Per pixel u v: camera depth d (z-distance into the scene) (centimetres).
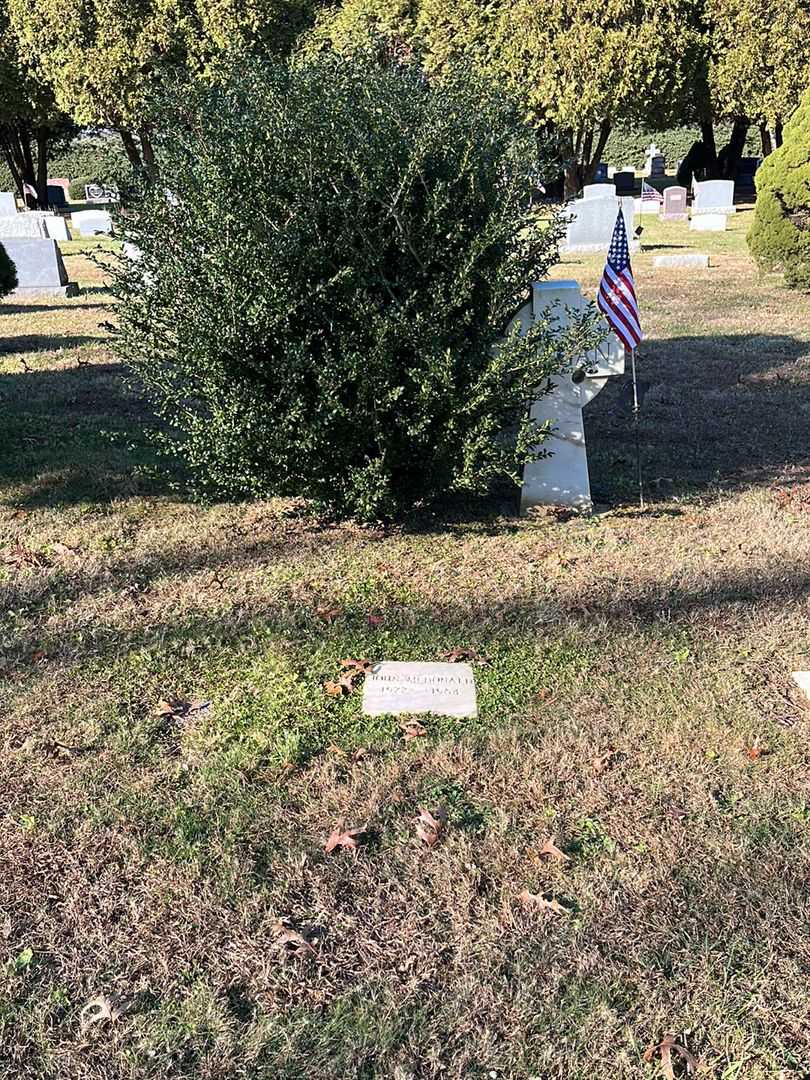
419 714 381
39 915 279
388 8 2928
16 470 694
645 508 610
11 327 1318
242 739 365
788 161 1379
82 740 365
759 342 1107
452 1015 248
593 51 2641
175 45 2756
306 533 574
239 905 283
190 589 497
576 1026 245
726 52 2784
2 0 3111
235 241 486
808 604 470
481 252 492
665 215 2872
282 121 486
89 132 3628
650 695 393
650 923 277
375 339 490
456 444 532
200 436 553
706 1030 245
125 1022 246
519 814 324
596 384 591
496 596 483
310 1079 232
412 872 296
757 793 334
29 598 486
